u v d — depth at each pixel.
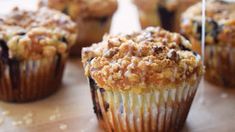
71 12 0.51
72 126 0.38
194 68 0.36
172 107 0.36
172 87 0.35
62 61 0.44
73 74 0.48
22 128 0.38
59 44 0.43
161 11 0.56
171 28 0.56
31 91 0.42
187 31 0.46
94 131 0.38
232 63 0.44
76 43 0.52
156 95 0.35
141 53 0.35
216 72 0.45
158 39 0.38
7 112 0.41
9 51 0.41
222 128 0.38
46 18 0.46
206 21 0.44
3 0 0.64
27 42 0.41
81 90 0.45
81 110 0.41
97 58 0.36
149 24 0.57
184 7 0.55
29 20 0.45
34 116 0.40
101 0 0.52
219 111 0.40
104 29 0.53
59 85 0.45
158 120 0.36
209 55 0.45
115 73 0.34
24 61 0.41
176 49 0.37
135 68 0.34
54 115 0.40
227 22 0.43
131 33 0.39
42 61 0.42
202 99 0.42
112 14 0.53
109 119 0.37
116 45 0.37
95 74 0.35
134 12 0.63
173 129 0.37
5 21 0.44
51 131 0.38
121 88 0.34
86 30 0.52
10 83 0.42
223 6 0.46
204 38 0.44
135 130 0.37
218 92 0.44
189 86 0.36
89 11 0.51
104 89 0.35
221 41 0.43
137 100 0.35
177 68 0.34
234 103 0.42
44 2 0.53
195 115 0.40
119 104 0.36
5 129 0.38
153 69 0.34
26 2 0.63
